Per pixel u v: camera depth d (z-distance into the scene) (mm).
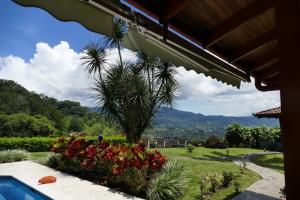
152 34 2268
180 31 2648
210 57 3193
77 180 7789
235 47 3473
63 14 1560
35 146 15656
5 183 8391
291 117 1516
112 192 6648
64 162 9375
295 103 1504
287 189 1495
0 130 28953
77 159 9023
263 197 7020
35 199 6891
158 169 7637
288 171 1501
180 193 6898
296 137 1479
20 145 15148
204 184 7199
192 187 7629
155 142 21703
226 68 3639
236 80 4141
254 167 12281
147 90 11680
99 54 11914
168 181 6770
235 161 14562
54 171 9008
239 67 4023
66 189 6848
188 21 2639
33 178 7961
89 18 1689
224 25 2740
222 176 9117
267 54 4020
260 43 3273
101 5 1714
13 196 7703
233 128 25219
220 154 17891
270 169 11945
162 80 12039
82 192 6609
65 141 9914
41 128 30250
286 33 1583
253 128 24672
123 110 11836
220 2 2365
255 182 8875
